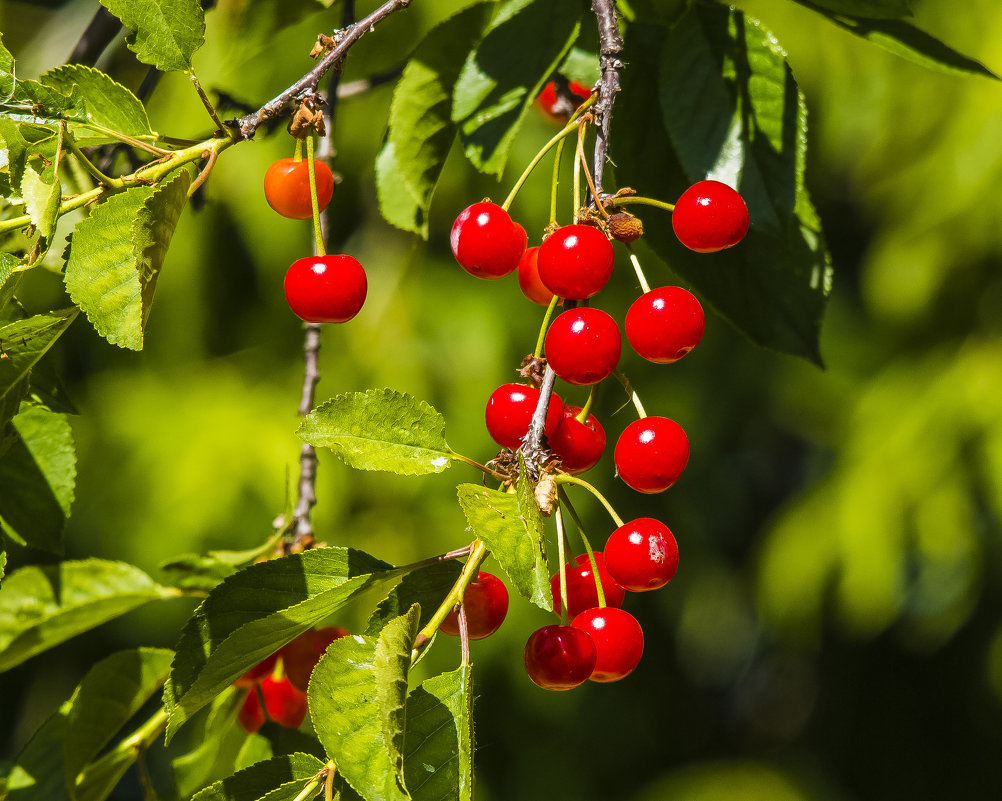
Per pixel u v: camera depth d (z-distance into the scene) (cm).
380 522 484
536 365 142
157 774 516
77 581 192
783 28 501
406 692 111
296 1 246
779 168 182
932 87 505
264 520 478
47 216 121
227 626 140
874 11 179
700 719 745
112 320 125
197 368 497
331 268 139
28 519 173
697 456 638
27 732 574
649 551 132
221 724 195
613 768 662
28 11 429
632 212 190
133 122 132
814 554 554
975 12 493
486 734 559
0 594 188
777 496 777
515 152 482
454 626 136
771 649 763
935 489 517
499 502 118
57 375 161
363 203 464
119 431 483
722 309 192
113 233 126
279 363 503
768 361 616
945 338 540
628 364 546
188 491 470
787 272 191
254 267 480
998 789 658
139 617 529
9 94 128
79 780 183
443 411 501
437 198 490
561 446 139
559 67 201
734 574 757
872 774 705
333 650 116
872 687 716
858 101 521
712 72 185
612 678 133
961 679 663
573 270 132
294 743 193
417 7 405
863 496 532
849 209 638
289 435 486
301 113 139
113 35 224
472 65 187
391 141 204
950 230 505
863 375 594
